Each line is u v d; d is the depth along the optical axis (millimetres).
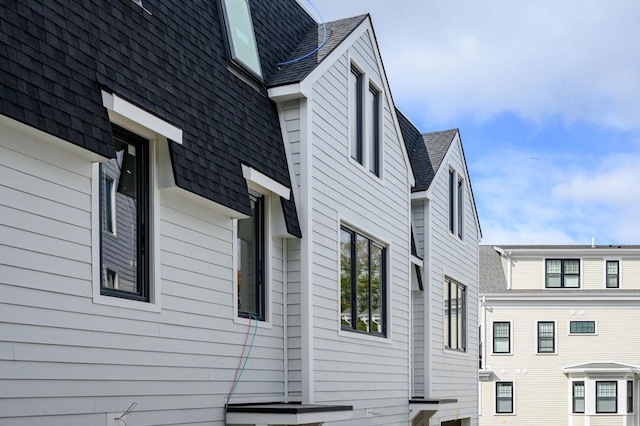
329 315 9883
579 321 31969
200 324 7504
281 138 9469
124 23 6898
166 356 6957
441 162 16031
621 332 31609
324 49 10352
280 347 9078
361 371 10961
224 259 8008
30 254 5508
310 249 9289
